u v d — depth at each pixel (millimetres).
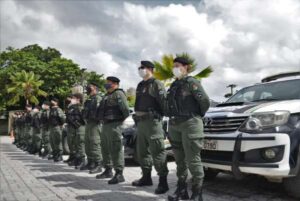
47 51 52062
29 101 44125
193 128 4469
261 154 4352
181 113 4520
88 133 7684
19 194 5562
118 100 6223
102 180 6652
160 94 5250
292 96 5348
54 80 45844
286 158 4230
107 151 6781
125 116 6238
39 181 6727
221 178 6406
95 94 7645
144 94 5434
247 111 4676
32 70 45688
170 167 8398
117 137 6262
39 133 12266
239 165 4516
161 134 5367
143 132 5453
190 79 4578
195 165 4469
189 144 4473
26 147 14305
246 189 5477
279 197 4930
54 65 46156
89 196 5254
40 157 11688
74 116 8523
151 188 5773
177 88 4629
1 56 47031
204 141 4961
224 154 4742
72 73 46000
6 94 44969
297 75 6059
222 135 4711
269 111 4465
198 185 4496
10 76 44281
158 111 5363
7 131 41375
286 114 4398
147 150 5898
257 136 4363
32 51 51062
